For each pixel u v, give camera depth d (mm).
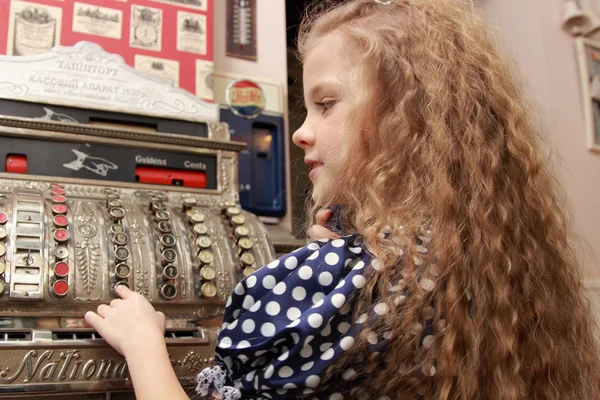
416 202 795
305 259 733
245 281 725
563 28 2377
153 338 850
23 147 1170
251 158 1840
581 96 2346
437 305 720
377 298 709
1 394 835
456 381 723
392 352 694
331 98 898
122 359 929
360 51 885
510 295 775
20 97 1228
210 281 1099
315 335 663
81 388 888
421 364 701
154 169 1302
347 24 925
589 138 2309
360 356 686
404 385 700
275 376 669
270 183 1856
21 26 1538
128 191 1239
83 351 907
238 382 722
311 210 1067
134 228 1116
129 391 924
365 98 853
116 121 1325
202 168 1357
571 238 1168
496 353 735
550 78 2256
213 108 1459
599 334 1164
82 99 1310
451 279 733
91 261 1015
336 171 872
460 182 813
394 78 865
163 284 1056
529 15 2326
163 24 1738
